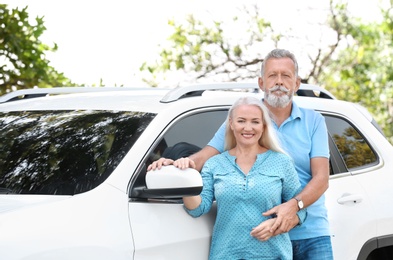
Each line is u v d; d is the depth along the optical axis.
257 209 4.82
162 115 4.92
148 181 4.51
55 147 4.93
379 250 5.94
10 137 5.12
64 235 4.29
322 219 5.14
